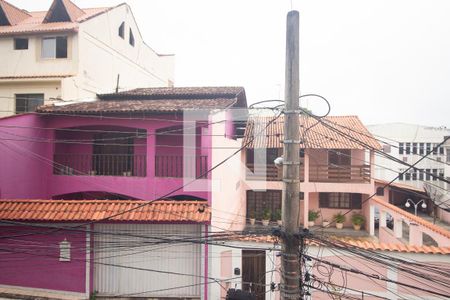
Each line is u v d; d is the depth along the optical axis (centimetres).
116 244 892
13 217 854
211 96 1433
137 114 1093
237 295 747
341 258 847
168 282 906
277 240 805
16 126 1034
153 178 1112
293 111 523
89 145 1327
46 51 1531
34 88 1495
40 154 1179
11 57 1538
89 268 895
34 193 1155
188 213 870
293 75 521
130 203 905
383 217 1571
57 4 1573
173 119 1095
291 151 524
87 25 1555
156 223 870
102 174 1297
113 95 1505
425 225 1088
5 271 915
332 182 1669
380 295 829
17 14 1689
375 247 834
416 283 821
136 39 2095
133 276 907
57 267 902
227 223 1161
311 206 1861
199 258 900
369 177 1658
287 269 521
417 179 2453
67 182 1177
